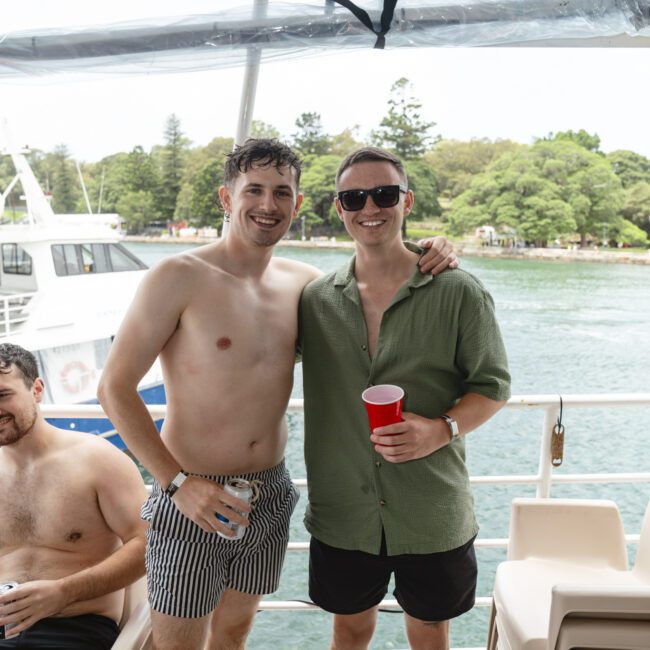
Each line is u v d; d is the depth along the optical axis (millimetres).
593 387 13930
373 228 1646
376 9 2121
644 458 11914
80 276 8188
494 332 1681
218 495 1509
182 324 1606
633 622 1311
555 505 2002
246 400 1641
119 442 8227
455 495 1711
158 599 1627
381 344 1658
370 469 1683
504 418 13125
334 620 1910
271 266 1814
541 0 2139
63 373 8094
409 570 1729
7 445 1749
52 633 1627
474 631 5938
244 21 2135
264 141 1617
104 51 2141
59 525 1766
